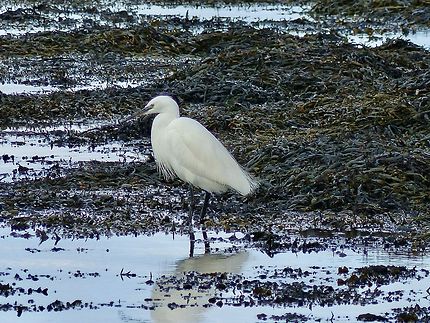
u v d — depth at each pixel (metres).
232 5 45.28
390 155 16.80
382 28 37.41
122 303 11.83
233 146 18.98
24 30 36.12
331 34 32.38
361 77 25.22
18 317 11.38
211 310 11.62
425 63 27.69
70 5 43.78
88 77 27.66
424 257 13.60
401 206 15.66
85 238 14.32
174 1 45.91
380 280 12.63
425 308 11.70
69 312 11.54
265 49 27.06
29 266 13.12
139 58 31.03
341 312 11.61
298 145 17.91
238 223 15.09
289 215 15.48
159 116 15.59
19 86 26.06
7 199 16.00
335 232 14.71
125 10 42.31
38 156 19.11
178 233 14.63
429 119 19.81
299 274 12.88
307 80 24.09
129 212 15.52
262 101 23.12
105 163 18.42
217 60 26.25
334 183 16.11
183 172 15.15
